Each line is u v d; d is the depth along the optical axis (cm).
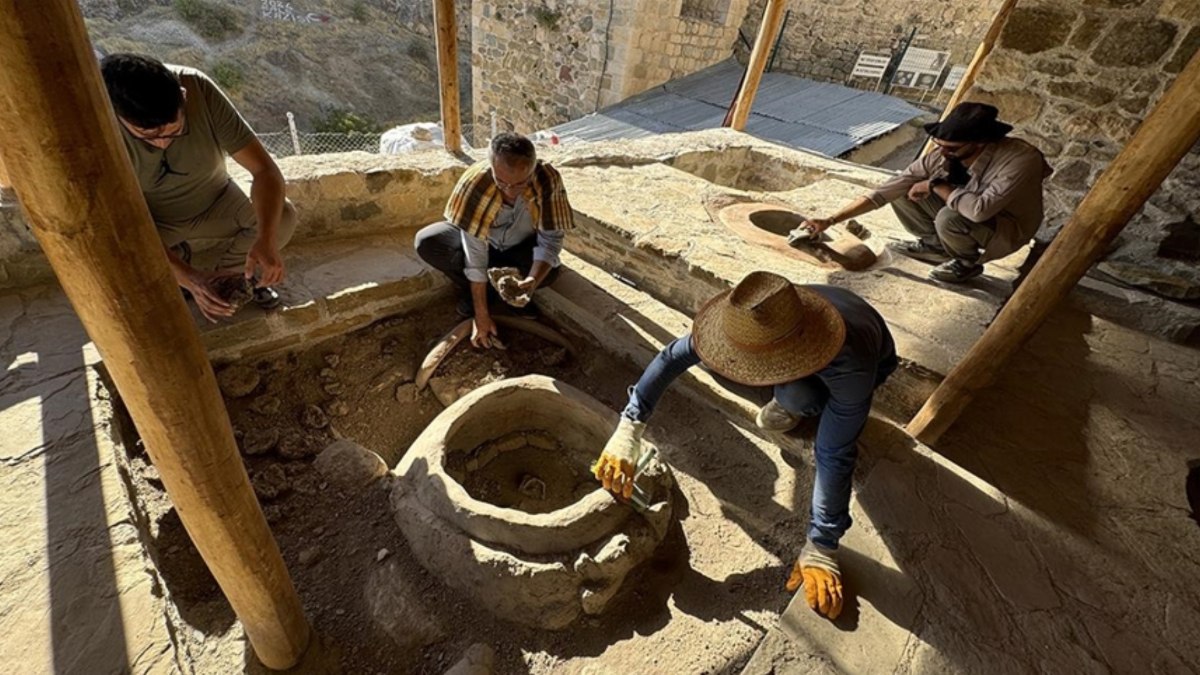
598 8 757
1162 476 193
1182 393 232
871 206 280
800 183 451
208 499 99
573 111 852
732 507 198
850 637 142
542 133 702
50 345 192
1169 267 285
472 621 158
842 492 150
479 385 243
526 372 256
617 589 168
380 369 246
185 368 84
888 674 135
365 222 293
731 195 352
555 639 157
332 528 181
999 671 136
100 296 72
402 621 156
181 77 171
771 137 662
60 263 69
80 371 184
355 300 246
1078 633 145
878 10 836
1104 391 230
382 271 264
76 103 59
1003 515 176
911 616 147
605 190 334
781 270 264
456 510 166
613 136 688
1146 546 169
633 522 174
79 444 162
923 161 265
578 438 223
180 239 202
